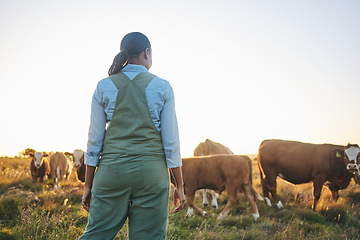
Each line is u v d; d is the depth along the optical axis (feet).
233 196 21.83
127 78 6.42
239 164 21.97
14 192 23.03
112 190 6.13
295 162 25.67
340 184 25.07
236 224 19.08
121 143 6.13
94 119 6.40
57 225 14.49
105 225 6.23
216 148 31.01
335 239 16.35
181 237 15.33
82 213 17.74
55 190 27.94
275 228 17.93
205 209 24.47
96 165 6.40
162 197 6.25
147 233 6.21
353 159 22.97
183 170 22.36
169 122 6.40
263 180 26.96
